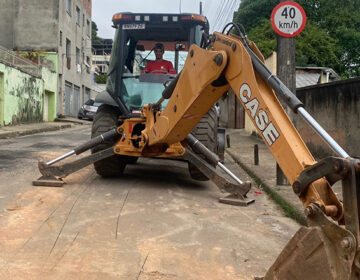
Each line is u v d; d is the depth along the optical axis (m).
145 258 3.73
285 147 2.82
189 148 6.75
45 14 26.97
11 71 19.23
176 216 5.11
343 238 2.08
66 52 30.02
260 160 10.62
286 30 6.77
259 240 4.43
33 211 4.99
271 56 16.75
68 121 26.45
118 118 7.30
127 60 7.95
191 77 4.38
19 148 11.19
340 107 9.48
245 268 3.65
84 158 6.56
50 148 11.52
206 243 4.22
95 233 4.31
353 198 2.11
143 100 7.28
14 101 19.77
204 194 6.47
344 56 27.52
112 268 3.48
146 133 6.17
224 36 3.81
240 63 3.44
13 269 3.35
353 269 2.04
